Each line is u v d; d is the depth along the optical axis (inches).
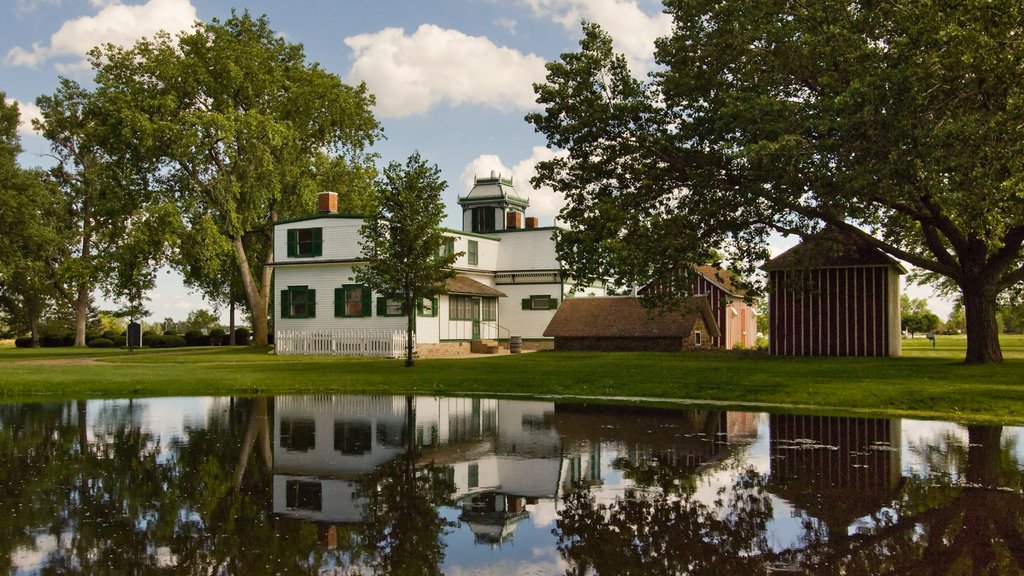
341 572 243.3
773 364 1021.8
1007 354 1411.2
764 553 260.4
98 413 655.1
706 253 965.8
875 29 820.6
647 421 590.2
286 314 1657.2
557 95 997.8
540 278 1850.4
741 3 904.9
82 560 252.4
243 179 1648.6
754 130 837.8
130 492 350.0
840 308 1285.7
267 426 572.7
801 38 857.5
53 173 2351.1
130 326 1813.5
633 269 915.4
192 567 246.5
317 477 385.7
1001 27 719.7
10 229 1846.7
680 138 956.6
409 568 247.4
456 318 1679.4
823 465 409.4
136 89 1640.0
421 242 1109.7
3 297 2672.2
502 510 319.9
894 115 722.8
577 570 245.0
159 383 902.4
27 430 551.5
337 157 1846.7
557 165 1047.6
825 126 754.8
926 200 924.0
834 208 834.8
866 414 622.5
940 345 2300.7
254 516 309.9
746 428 548.4
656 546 269.7
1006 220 800.9
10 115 2236.7
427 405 715.4
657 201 1002.1
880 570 243.0
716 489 354.9
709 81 948.0
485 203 2338.8
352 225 1601.9
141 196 1651.1
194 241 1560.0
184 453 454.6
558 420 598.9
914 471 391.9
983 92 749.9
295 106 1772.9
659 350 1470.2
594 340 1521.9
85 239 2338.8
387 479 381.7
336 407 701.3
